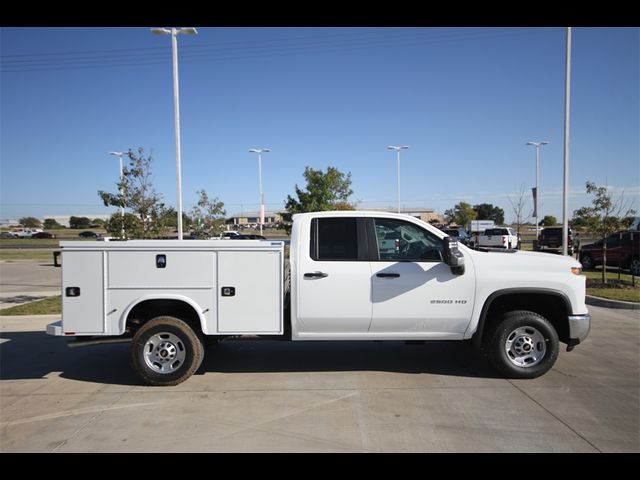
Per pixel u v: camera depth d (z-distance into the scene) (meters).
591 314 9.87
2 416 4.80
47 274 21.09
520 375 5.66
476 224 44.78
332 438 4.18
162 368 5.64
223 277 5.54
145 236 13.73
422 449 3.96
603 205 13.49
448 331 5.77
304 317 5.63
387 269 5.64
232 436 4.25
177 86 17.27
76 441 4.21
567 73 14.76
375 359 6.70
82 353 7.37
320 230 5.77
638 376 5.82
